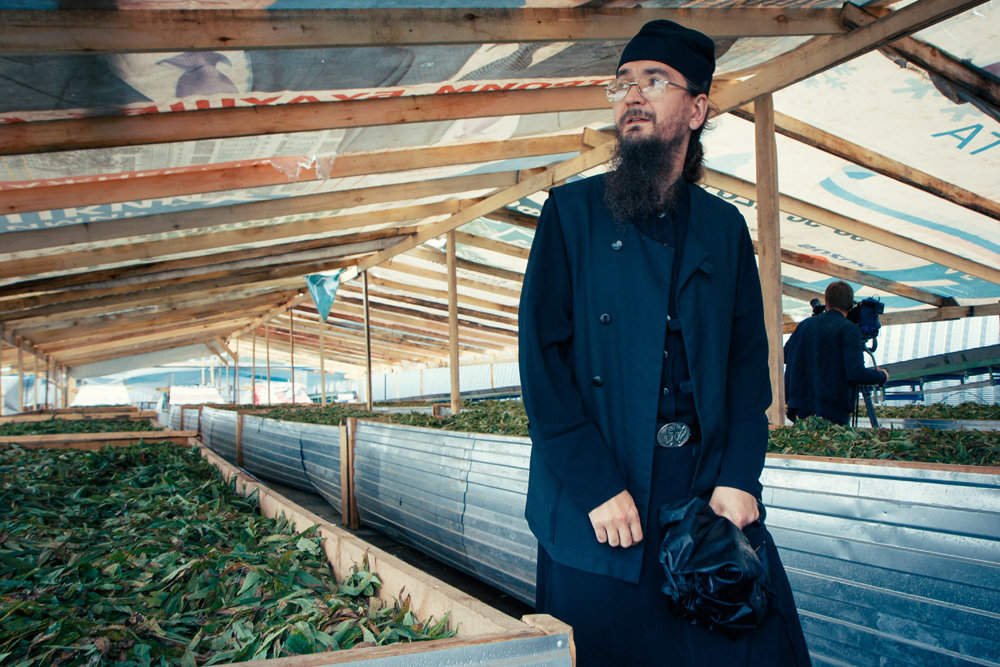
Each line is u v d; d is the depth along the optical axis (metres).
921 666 1.95
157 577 2.14
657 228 1.25
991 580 1.81
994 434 2.97
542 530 1.22
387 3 2.79
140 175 4.46
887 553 2.06
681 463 1.19
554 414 1.13
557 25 3.18
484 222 8.55
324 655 0.94
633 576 1.11
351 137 4.32
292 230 7.23
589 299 1.23
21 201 4.23
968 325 9.47
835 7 3.80
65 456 4.64
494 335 17.25
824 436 3.08
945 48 3.84
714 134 5.38
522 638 1.01
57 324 12.14
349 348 23.06
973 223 5.80
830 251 7.19
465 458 3.91
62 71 2.71
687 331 1.20
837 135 4.89
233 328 20.83
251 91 3.32
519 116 4.71
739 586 1.03
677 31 1.21
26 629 1.64
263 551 2.29
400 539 5.08
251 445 9.34
